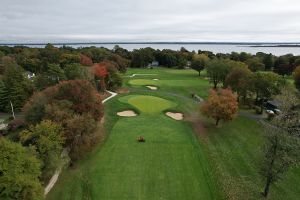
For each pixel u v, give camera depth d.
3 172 26.91
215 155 45.09
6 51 174.50
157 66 179.88
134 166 40.81
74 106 47.53
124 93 87.56
